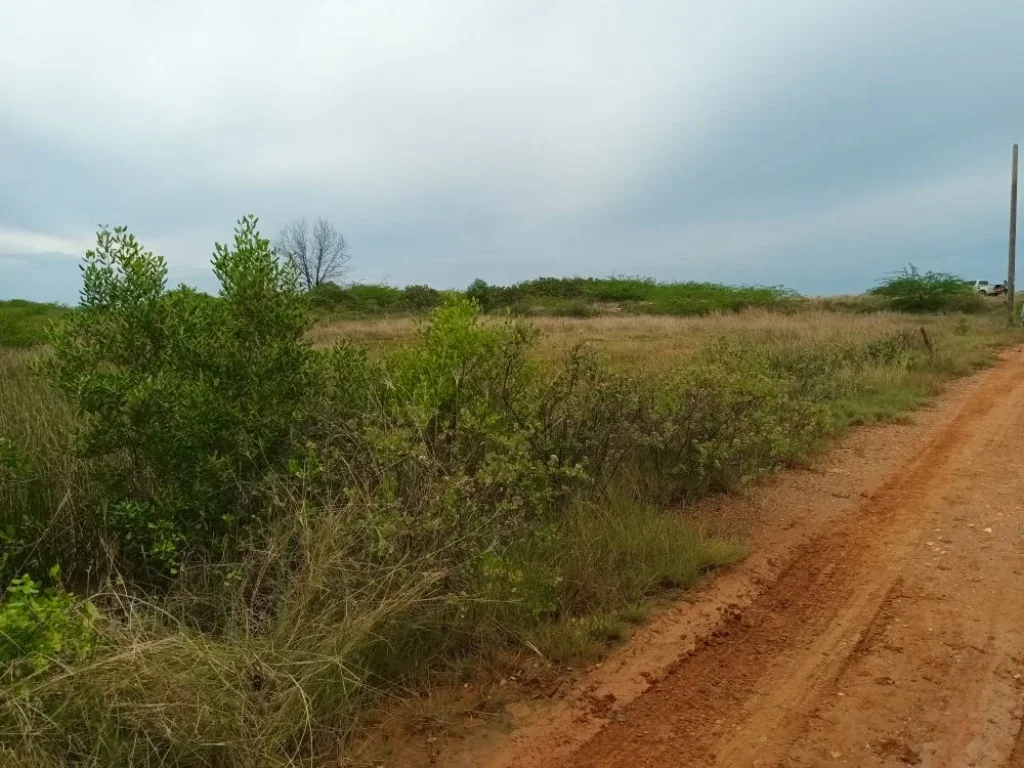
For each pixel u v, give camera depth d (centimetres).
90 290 472
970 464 815
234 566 413
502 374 609
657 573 506
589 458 627
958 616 461
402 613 388
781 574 538
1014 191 2786
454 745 339
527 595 435
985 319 3075
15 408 649
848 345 1491
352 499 407
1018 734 342
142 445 448
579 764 329
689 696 382
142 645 306
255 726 312
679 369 848
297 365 504
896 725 352
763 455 773
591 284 5119
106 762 284
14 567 441
